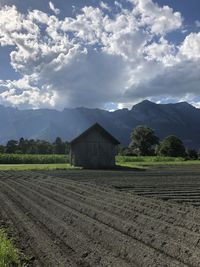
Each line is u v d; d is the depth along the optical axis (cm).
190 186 2978
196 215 1584
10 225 1548
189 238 1216
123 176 4078
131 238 1268
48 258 1098
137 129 15788
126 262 1050
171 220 1509
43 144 14438
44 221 1614
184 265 997
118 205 1917
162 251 1127
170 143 11950
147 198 2186
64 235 1351
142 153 14512
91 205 1959
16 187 2989
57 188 2822
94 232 1375
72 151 6000
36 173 4588
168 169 5447
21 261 1073
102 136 6062
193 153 11912
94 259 1078
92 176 4075
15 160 7631
